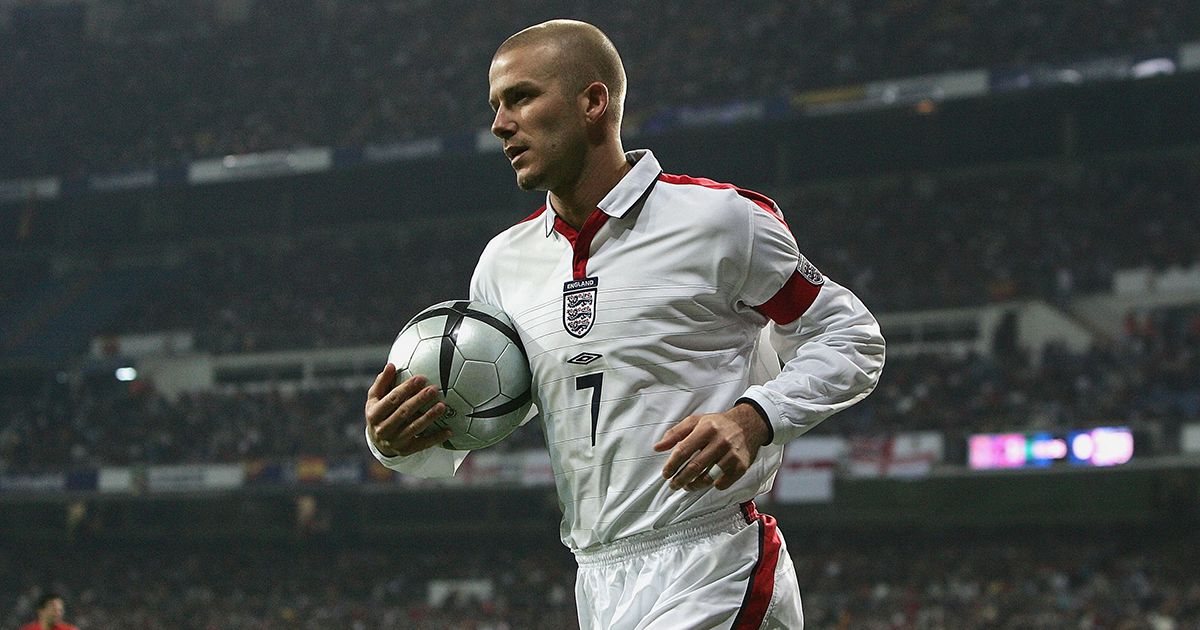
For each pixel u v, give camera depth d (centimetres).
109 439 13362
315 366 13825
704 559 1073
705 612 1058
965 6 13150
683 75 13975
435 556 12425
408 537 12925
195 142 15562
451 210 14825
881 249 12531
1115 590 9262
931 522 11112
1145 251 11288
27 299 15600
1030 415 10075
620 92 1115
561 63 1081
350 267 14900
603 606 1103
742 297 1095
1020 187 12625
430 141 14125
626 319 1070
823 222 13062
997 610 9212
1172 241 11294
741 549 1091
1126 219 11756
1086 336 10981
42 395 14750
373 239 15212
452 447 1155
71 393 14588
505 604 10969
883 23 13400
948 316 11588
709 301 1073
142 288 15400
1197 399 9638
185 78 16412
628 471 1070
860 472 10138
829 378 1059
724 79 13688
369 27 16288
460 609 10975
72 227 16012
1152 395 9862
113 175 15350
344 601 11756
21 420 14025
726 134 13550
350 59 15962
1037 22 12588
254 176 14788
